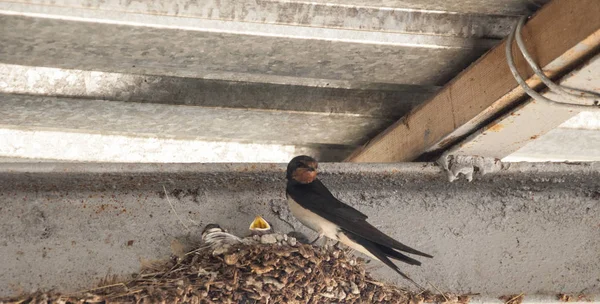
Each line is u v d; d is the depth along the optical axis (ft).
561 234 13.32
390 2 10.37
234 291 11.34
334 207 12.15
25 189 12.01
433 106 12.21
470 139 11.75
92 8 9.93
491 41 11.05
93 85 11.84
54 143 13.44
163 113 12.60
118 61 11.14
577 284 13.07
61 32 10.30
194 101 12.34
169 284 11.26
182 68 11.41
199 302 11.14
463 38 10.96
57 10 9.90
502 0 10.24
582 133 13.61
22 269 11.68
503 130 11.37
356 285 12.06
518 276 12.99
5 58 10.88
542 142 13.87
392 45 10.98
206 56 11.07
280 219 12.91
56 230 12.00
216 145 14.11
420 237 12.95
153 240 12.23
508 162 12.49
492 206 13.32
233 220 12.66
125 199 12.39
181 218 12.46
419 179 12.68
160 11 10.10
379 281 12.66
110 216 12.25
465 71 11.53
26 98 11.89
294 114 12.88
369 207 13.02
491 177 12.71
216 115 12.76
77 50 10.75
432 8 10.52
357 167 12.37
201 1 10.14
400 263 12.84
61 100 12.01
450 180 12.43
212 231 12.03
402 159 12.89
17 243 11.81
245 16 10.34
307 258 11.73
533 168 12.55
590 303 13.01
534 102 10.52
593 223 13.44
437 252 12.92
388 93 12.64
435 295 12.66
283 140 13.98
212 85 12.16
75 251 11.94
